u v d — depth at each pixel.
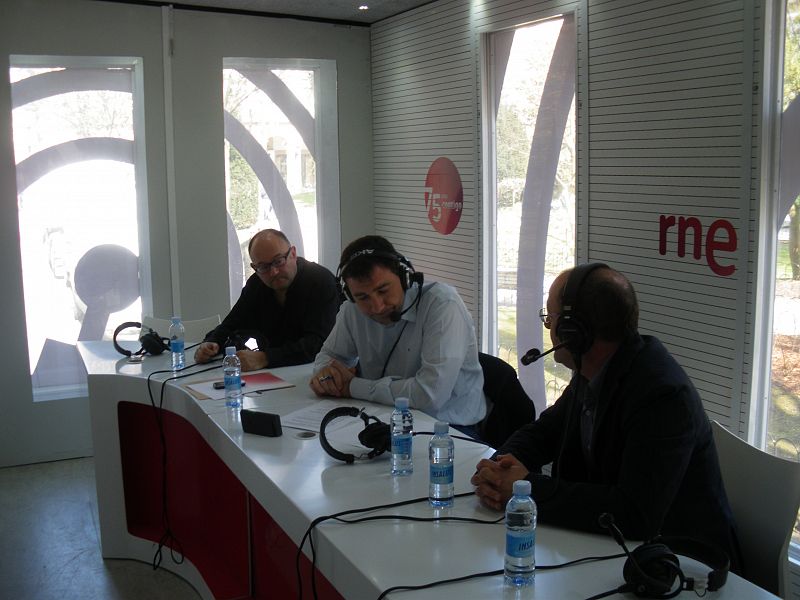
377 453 2.13
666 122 3.11
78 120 4.73
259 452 2.20
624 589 1.41
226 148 5.12
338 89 5.26
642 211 3.26
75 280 4.82
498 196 4.28
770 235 2.77
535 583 1.44
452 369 2.56
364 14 5.00
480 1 4.14
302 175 5.34
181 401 2.95
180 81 4.82
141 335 3.68
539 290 4.02
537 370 4.07
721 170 2.88
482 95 4.21
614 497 1.62
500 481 1.76
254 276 3.71
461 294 4.55
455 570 1.50
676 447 1.61
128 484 3.48
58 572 3.36
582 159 3.57
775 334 2.79
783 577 1.83
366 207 5.46
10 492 4.27
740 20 2.75
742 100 2.77
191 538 3.31
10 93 4.45
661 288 3.20
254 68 5.12
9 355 4.61
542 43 3.84
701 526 1.70
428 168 4.77
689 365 3.09
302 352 3.31
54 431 4.77
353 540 1.63
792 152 2.68
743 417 2.87
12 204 4.52
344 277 2.57
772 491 1.88
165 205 4.89
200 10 4.82
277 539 2.52
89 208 4.81
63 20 4.52
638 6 3.18
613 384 1.73
